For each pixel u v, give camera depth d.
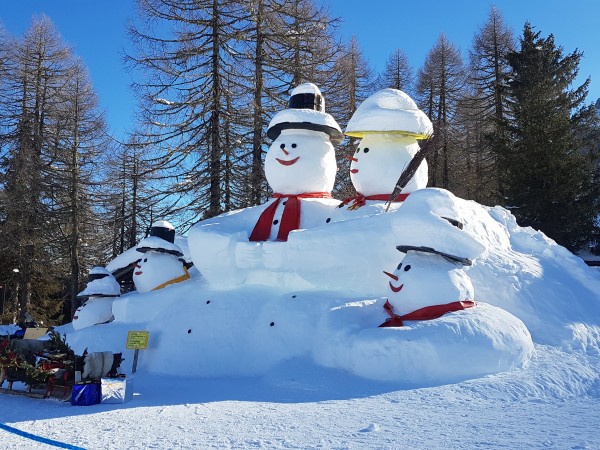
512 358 9.14
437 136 12.26
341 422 6.44
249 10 24.83
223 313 11.90
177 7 23.83
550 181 25.25
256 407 7.58
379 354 9.02
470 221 12.84
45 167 32.00
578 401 7.60
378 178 12.95
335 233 11.34
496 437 5.53
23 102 34.62
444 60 38.50
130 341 11.84
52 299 34.78
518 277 12.02
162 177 24.42
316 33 25.98
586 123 31.84
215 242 12.49
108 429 6.47
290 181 13.45
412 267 10.01
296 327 10.81
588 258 26.12
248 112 24.48
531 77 31.64
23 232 30.19
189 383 10.49
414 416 6.68
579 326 11.15
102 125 33.84
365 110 13.11
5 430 6.43
